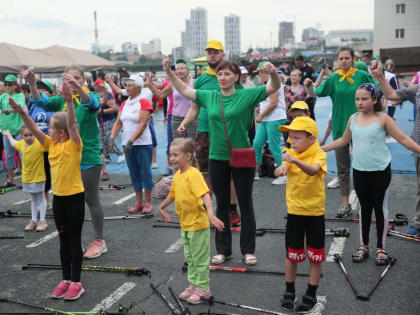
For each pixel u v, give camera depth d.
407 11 60.91
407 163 9.05
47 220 6.69
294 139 3.80
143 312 3.85
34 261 5.18
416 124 5.09
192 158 4.07
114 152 10.70
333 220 6.03
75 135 4.16
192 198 3.94
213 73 5.83
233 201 5.99
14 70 17.06
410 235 5.30
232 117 4.55
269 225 6.02
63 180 4.17
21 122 8.77
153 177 8.98
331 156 10.22
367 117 4.66
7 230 6.30
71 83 4.59
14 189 8.68
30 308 4.05
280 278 4.47
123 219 6.54
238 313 3.83
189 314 3.79
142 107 6.30
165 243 5.55
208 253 4.06
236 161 4.59
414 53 34.00
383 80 4.96
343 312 3.78
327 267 4.66
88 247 5.50
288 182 3.87
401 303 3.89
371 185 4.62
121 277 4.63
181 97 7.65
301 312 3.78
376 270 4.55
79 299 4.20
